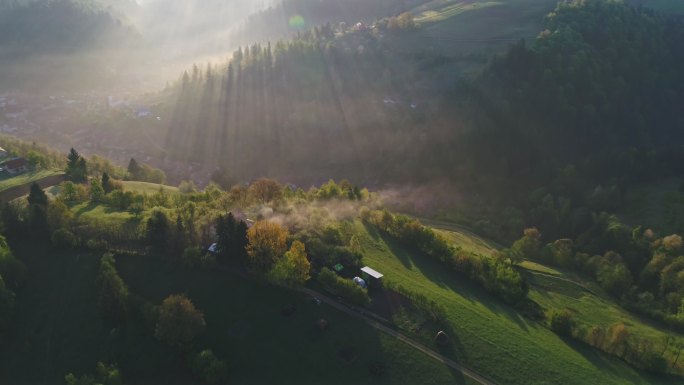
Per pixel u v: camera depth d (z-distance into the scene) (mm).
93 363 72750
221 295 82188
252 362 71312
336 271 89625
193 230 93625
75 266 89000
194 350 72188
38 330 78500
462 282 99312
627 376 76188
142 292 83062
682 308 102500
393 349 74062
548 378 72438
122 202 114188
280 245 85812
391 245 109938
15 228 97750
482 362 73750
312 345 73875
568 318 86562
